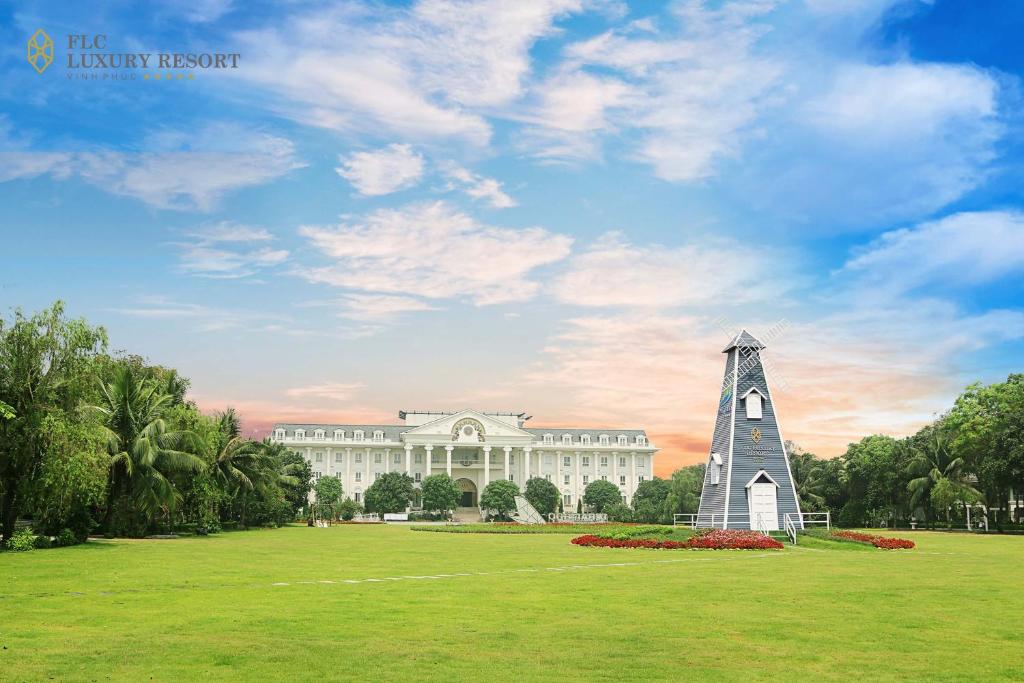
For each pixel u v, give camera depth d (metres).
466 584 30.42
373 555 45.31
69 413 49.19
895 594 27.86
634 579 32.50
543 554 46.59
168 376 75.81
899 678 16.00
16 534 46.81
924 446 101.62
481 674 16.05
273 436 184.25
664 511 129.88
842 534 56.94
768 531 63.16
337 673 16.00
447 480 154.75
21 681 15.17
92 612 22.88
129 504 58.47
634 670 16.47
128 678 15.45
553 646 18.66
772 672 16.39
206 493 68.56
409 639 19.28
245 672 16.02
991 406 90.88
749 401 65.88
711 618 22.59
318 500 158.88
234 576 32.56
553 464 194.25
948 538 70.81
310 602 25.12
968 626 21.55
